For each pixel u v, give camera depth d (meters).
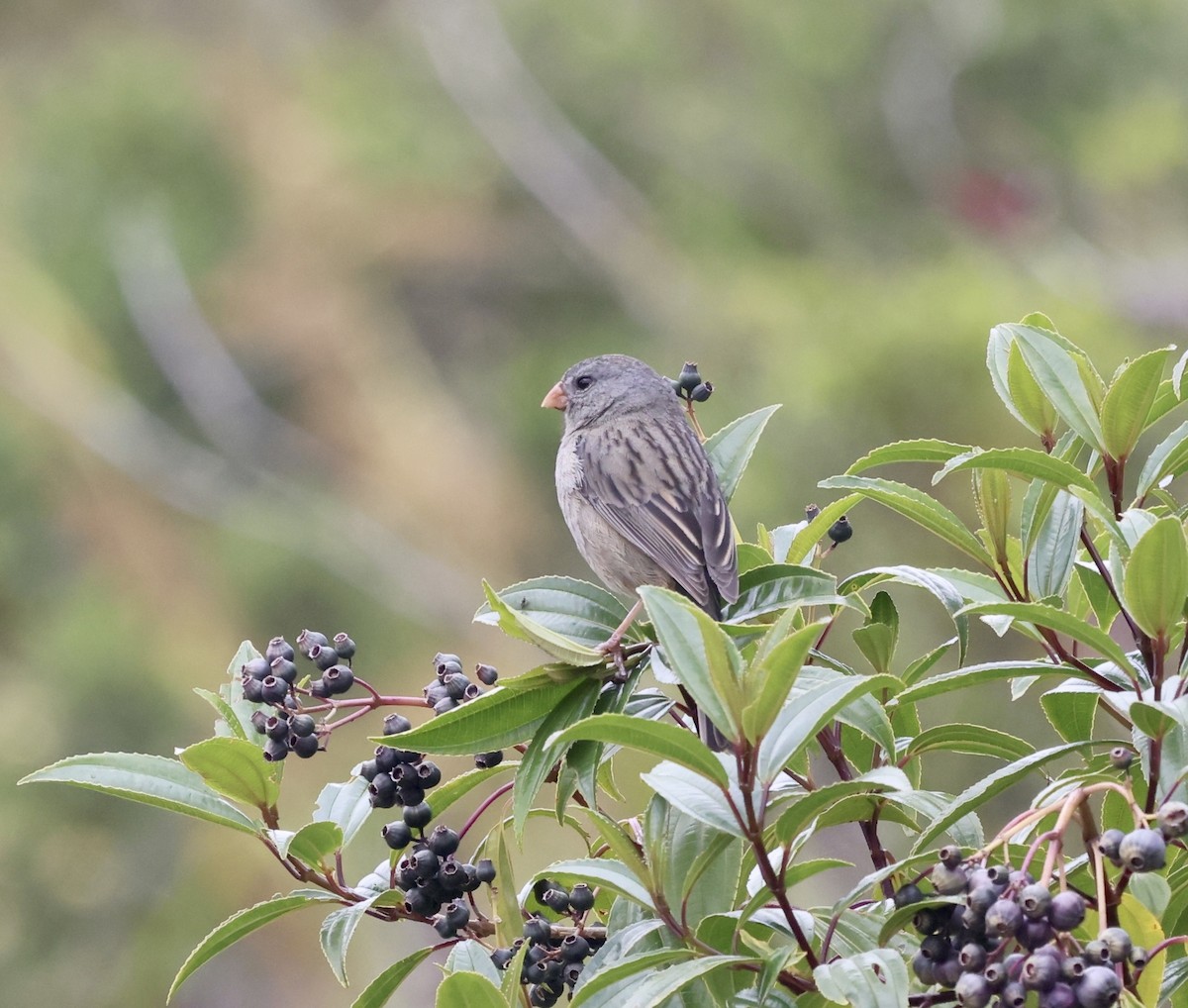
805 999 3.68
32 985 12.72
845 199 19.09
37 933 12.97
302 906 4.35
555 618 4.58
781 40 19.64
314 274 18.09
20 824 13.04
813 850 11.79
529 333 19.27
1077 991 3.10
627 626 4.53
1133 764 4.04
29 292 16.62
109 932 13.13
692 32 20.70
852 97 19.56
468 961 3.98
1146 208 18.33
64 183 17.62
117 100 17.95
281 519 15.78
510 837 9.30
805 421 13.31
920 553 12.34
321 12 21.73
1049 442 4.52
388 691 15.02
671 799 3.61
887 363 12.90
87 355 16.70
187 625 14.80
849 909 4.05
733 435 5.53
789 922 3.57
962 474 12.38
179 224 17.72
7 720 13.40
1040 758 3.74
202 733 13.79
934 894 3.51
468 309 19.33
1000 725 11.48
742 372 16.14
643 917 4.09
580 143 20.20
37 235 17.34
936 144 19.08
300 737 4.20
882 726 3.91
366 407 17.20
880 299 14.48
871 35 19.45
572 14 20.73
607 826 3.78
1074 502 4.51
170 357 17.30
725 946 3.77
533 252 19.58
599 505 7.45
